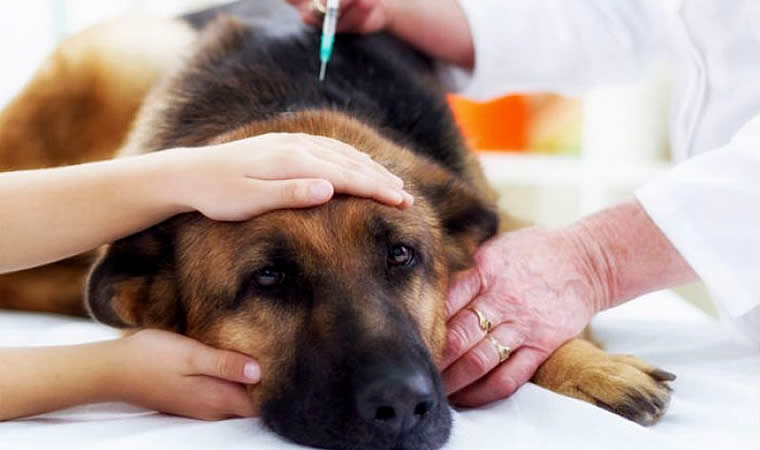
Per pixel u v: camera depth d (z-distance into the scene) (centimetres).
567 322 91
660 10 114
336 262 83
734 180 89
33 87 126
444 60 123
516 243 94
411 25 118
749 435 78
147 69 121
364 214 85
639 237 94
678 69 111
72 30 159
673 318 111
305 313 83
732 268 88
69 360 83
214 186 81
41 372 82
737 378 91
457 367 88
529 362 89
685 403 86
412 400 76
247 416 84
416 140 105
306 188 80
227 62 108
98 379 83
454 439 79
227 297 85
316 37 111
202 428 79
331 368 79
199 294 87
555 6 120
